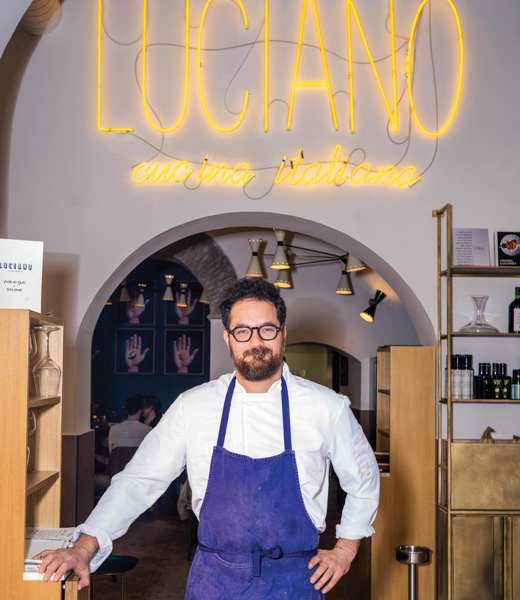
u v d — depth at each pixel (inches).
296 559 82.3
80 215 182.4
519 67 188.2
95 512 86.0
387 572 181.2
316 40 186.1
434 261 183.0
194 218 183.0
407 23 187.0
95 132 184.1
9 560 95.3
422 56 187.5
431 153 185.5
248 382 83.7
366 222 183.6
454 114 186.4
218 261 312.7
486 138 186.2
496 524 169.2
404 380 183.3
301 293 340.2
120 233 182.4
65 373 178.5
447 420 175.6
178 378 449.7
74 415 178.5
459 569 168.4
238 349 81.8
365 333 342.0
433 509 182.1
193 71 185.8
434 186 184.9
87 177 183.2
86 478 184.9
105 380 448.5
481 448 169.6
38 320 107.6
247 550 81.4
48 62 184.4
